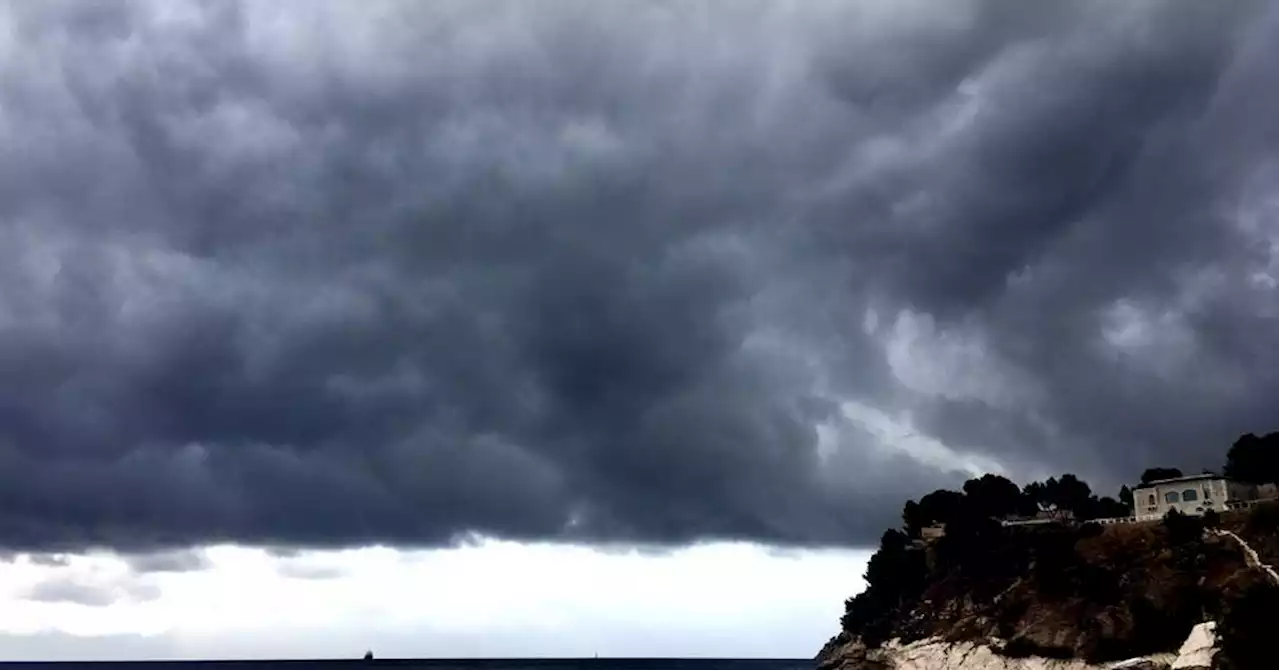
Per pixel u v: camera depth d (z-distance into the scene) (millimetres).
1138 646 168250
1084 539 199000
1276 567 161250
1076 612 181125
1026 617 189250
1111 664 168875
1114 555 188375
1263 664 137375
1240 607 141000
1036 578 196375
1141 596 171375
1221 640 144875
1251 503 196750
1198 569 172750
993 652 188625
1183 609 166500
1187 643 153625
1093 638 172750
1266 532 172625
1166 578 172625
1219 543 176125
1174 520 188500
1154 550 185500
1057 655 177875
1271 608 138250
